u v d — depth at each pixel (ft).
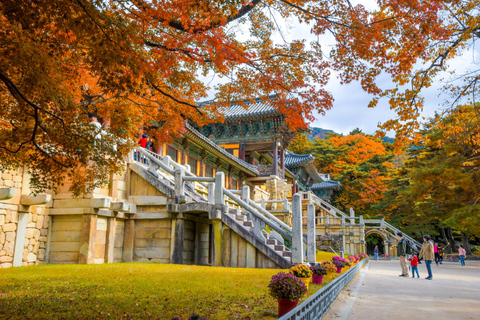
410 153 135.13
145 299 22.90
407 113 37.32
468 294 33.71
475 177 86.43
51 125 24.47
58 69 21.98
